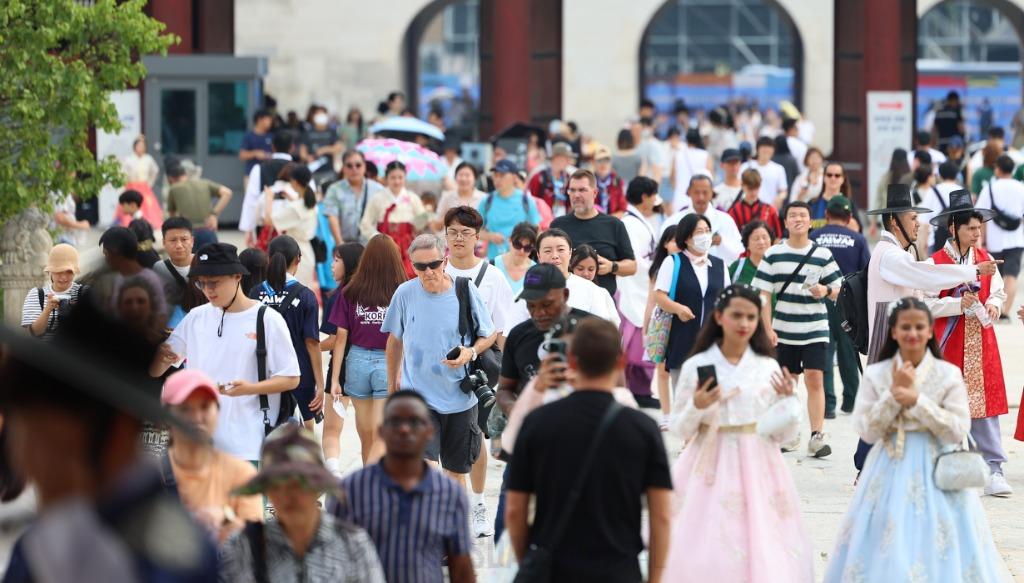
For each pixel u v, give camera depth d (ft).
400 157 188.65
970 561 68.95
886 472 70.13
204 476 55.11
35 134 145.89
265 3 497.05
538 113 302.25
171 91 271.49
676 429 68.08
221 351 77.25
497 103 292.61
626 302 125.49
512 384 72.08
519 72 290.15
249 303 78.18
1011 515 92.84
